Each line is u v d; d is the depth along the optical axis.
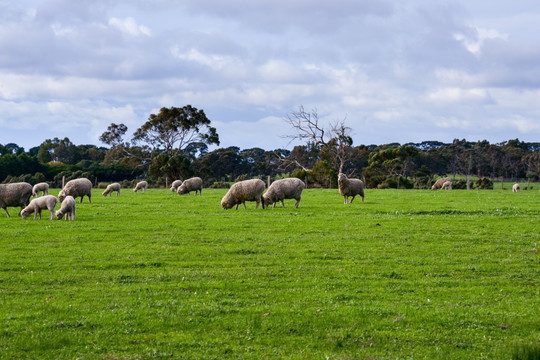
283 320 14.15
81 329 13.63
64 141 152.12
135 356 11.95
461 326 13.83
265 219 31.47
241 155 143.38
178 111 113.50
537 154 128.62
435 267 20.05
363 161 120.75
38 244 23.97
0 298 16.20
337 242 24.55
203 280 18.25
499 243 24.39
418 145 170.25
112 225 29.23
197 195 54.38
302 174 82.25
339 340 12.86
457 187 87.88
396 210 36.19
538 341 12.60
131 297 16.31
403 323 14.02
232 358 11.91
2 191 33.66
